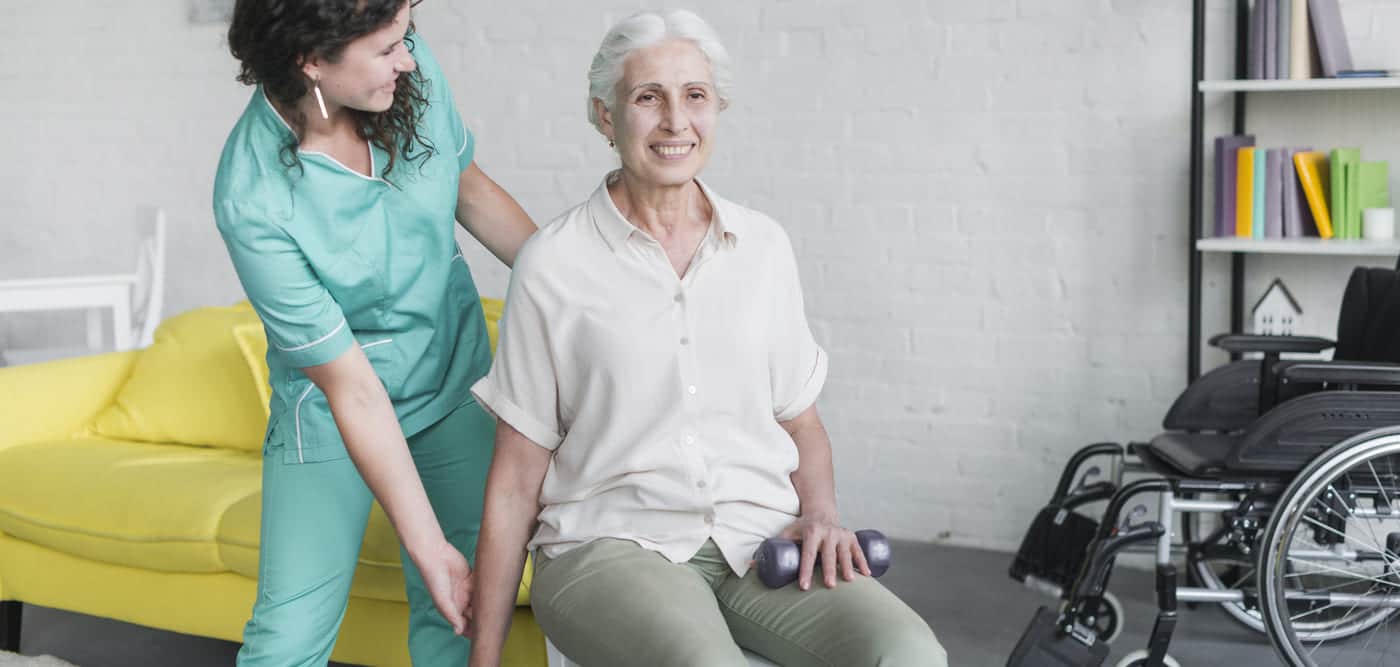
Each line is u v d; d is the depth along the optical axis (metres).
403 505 1.70
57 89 4.37
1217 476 2.45
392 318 1.81
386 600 2.37
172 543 2.51
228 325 3.06
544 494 1.65
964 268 3.40
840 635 1.46
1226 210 3.03
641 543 1.58
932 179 3.39
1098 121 3.22
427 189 1.78
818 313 3.56
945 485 3.49
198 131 4.20
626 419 1.59
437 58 3.86
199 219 4.25
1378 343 2.63
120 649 2.89
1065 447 3.36
